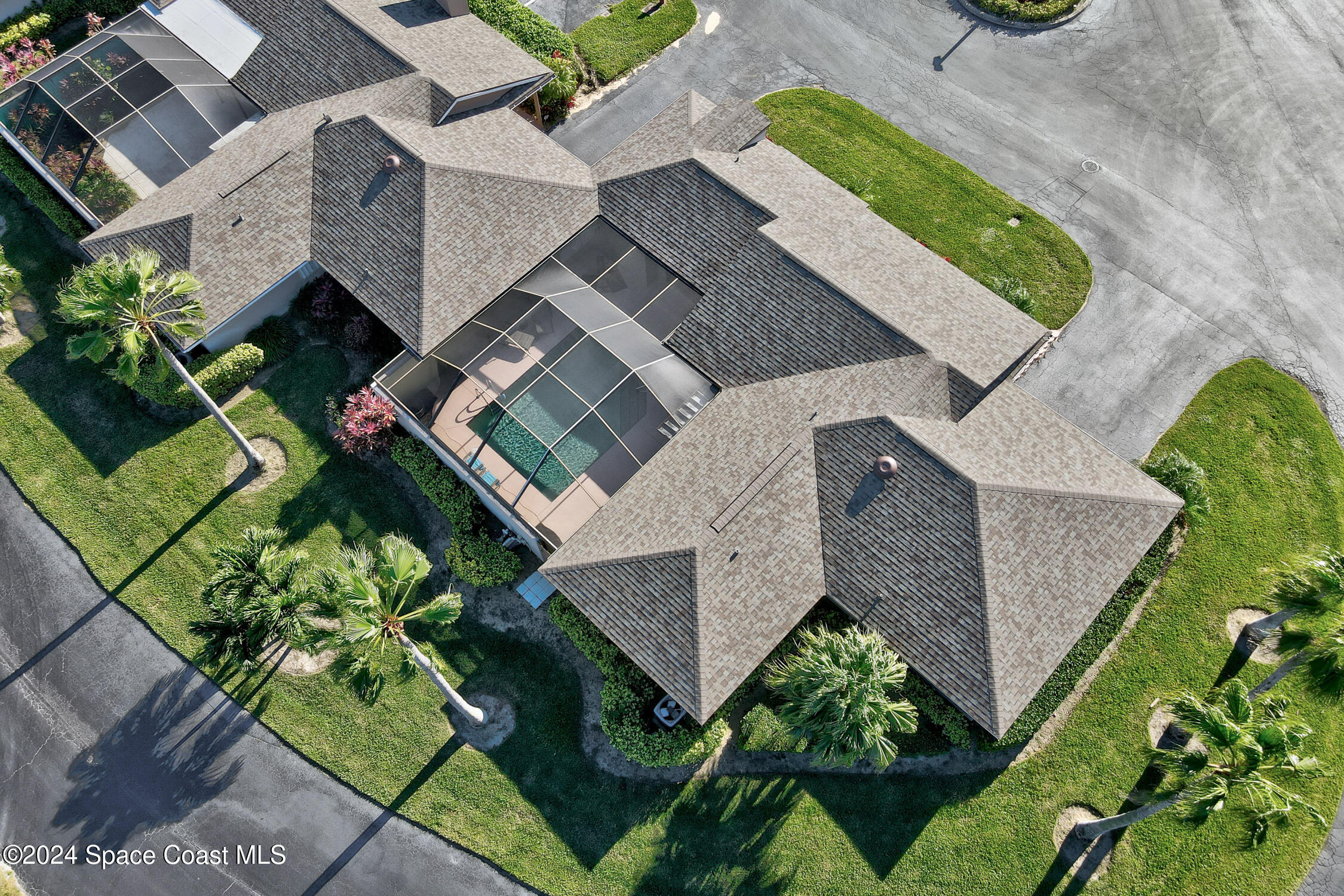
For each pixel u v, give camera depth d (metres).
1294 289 38.91
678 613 27.23
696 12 47.00
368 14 39.78
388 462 34.22
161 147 37.69
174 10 41.19
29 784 29.20
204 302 33.38
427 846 28.64
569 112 43.59
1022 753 30.03
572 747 29.89
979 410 30.53
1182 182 41.69
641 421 30.83
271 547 28.19
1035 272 39.28
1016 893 28.30
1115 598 31.03
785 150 37.50
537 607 31.05
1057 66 45.31
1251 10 46.62
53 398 35.28
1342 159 42.06
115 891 27.84
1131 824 27.44
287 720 30.08
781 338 31.72
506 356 31.70
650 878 28.22
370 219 34.31
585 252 34.78
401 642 24.59
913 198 41.19
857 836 28.84
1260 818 22.84
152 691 30.53
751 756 29.88
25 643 31.25
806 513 29.25
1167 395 36.44
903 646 27.50
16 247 38.62
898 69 45.25
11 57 43.03
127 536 32.88
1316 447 35.47
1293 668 26.91
